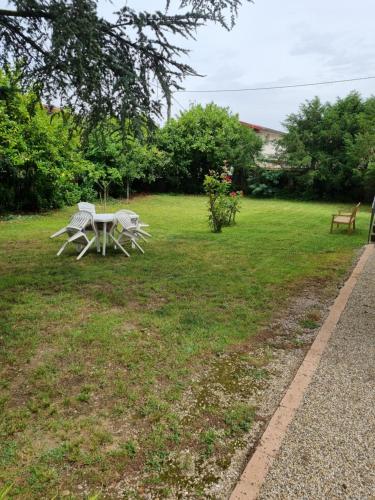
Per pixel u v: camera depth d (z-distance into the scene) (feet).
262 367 10.25
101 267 19.77
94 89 12.77
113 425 7.70
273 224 35.58
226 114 67.82
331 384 9.33
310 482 6.35
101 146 15.88
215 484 6.38
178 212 43.80
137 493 6.15
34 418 7.82
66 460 6.72
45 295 15.39
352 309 14.49
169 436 7.43
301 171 62.95
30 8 11.21
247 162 64.49
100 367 9.86
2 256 21.59
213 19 13.28
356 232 31.50
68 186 42.70
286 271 19.57
